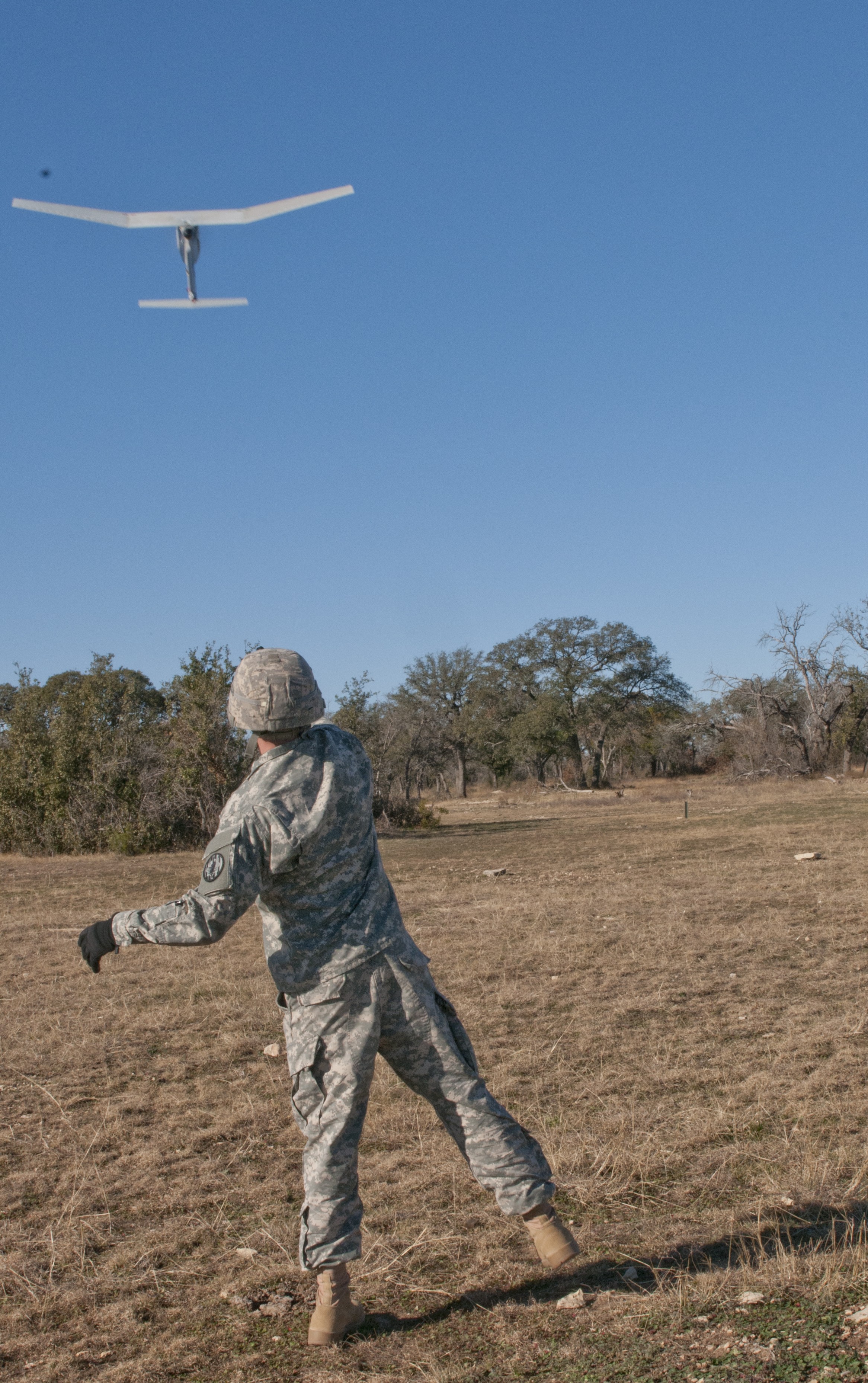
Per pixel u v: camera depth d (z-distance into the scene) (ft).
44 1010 23.36
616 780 238.27
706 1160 12.72
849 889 35.94
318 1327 8.86
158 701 170.81
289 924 8.88
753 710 185.78
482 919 34.53
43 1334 9.49
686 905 34.65
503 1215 11.49
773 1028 19.07
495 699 230.07
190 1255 11.11
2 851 86.12
